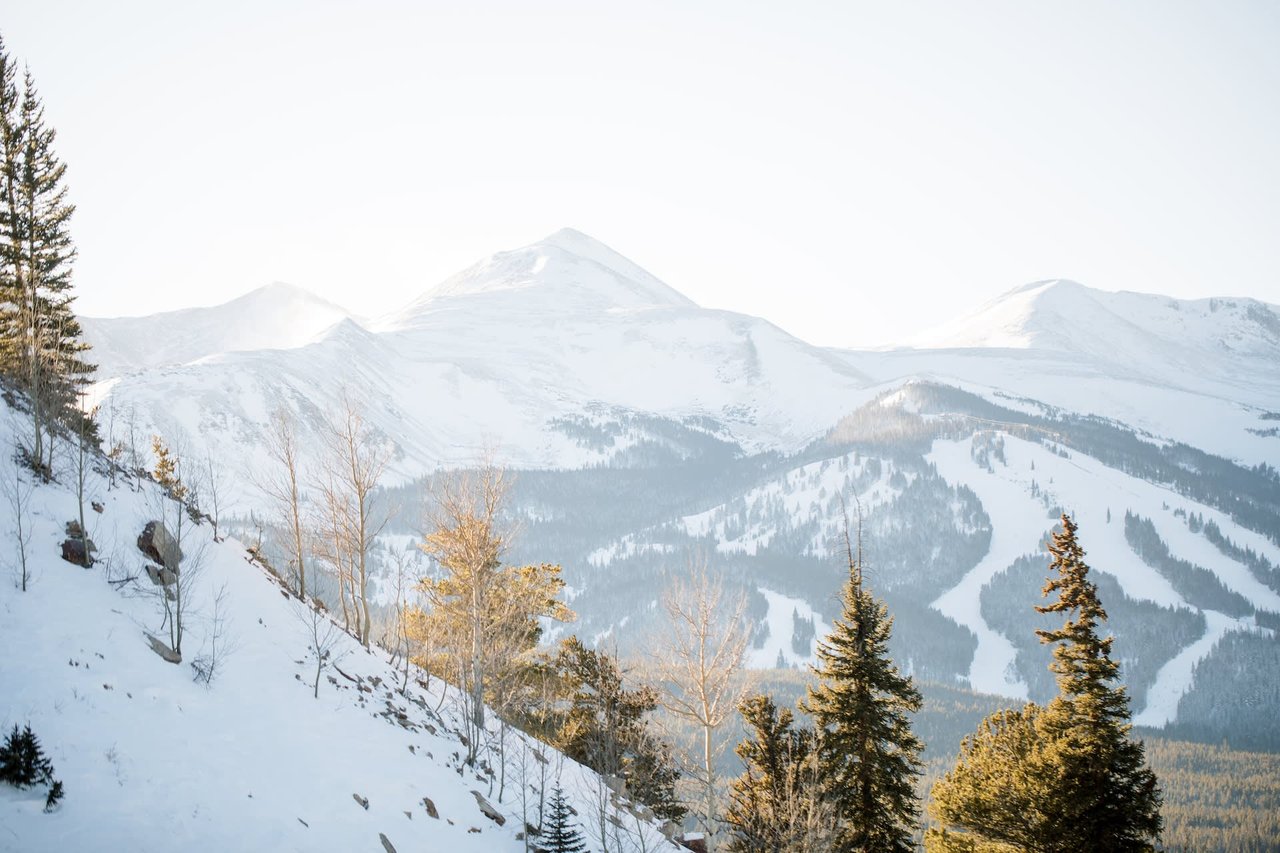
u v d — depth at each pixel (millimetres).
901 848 30266
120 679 21344
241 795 19578
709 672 31656
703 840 35812
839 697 31281
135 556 27328
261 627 29453
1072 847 27000
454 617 37656
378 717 28672
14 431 29500
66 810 16219
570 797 30953
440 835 23312
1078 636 28719
